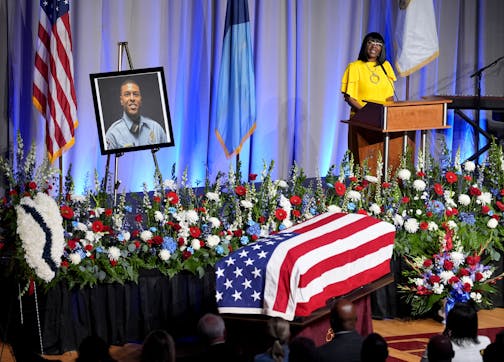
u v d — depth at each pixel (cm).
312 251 1015
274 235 1087
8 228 1137
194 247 1200
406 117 1470
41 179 1220
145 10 1856
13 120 1700
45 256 968
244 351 1006
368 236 1123
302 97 2066
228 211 1302
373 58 1761
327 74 2097
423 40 2019
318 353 819
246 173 2016
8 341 1150
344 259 1064
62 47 1435
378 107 1483
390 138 1600
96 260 1159
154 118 1320
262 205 1320
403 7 2014
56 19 1435
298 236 1057
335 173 2116
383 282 1141
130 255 1197
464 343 886
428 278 1296
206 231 1241
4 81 1680
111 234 1193
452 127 2203
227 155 1748
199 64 1938
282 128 2059
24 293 1111
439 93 2208
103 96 1302
